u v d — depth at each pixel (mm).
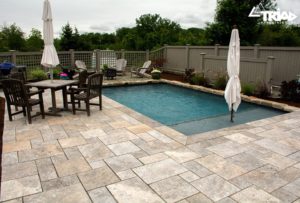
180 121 5945
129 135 4230
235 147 3777
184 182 2781
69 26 20406
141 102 7859
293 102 6969
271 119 5332
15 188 2625
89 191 2594
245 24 16484
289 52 8133
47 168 3059
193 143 3908
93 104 5930
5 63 8031
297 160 3373
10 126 4621
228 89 5262
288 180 2865
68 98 7113
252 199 2496
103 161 3262
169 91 9531
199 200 2469
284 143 3963
